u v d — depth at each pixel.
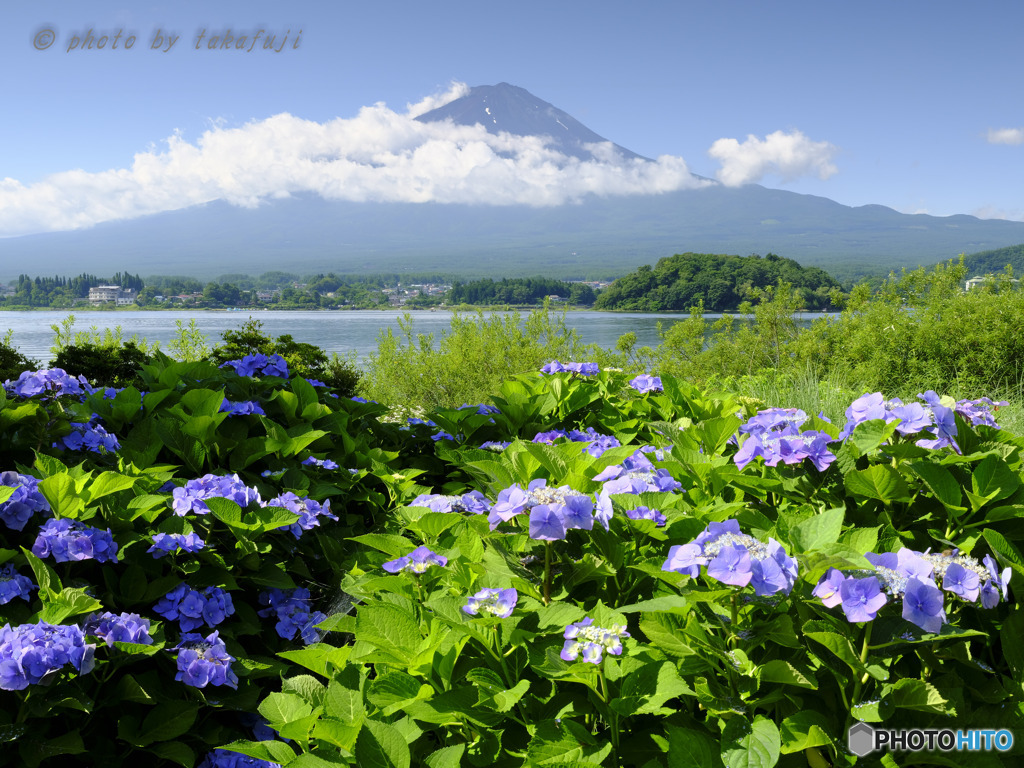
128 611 2.22
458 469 3.81
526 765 1.53
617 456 2.47
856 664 1.39
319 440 3.59
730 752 1.38
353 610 2.54
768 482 2.16
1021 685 1.55
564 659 1.54
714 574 1.42
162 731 1.96
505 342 11.18
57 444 2.85
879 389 8.20
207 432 3.05
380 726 1.53
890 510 2.08
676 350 11.05
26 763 1.75
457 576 1.94
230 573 2.40
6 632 1.77
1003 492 1.94
